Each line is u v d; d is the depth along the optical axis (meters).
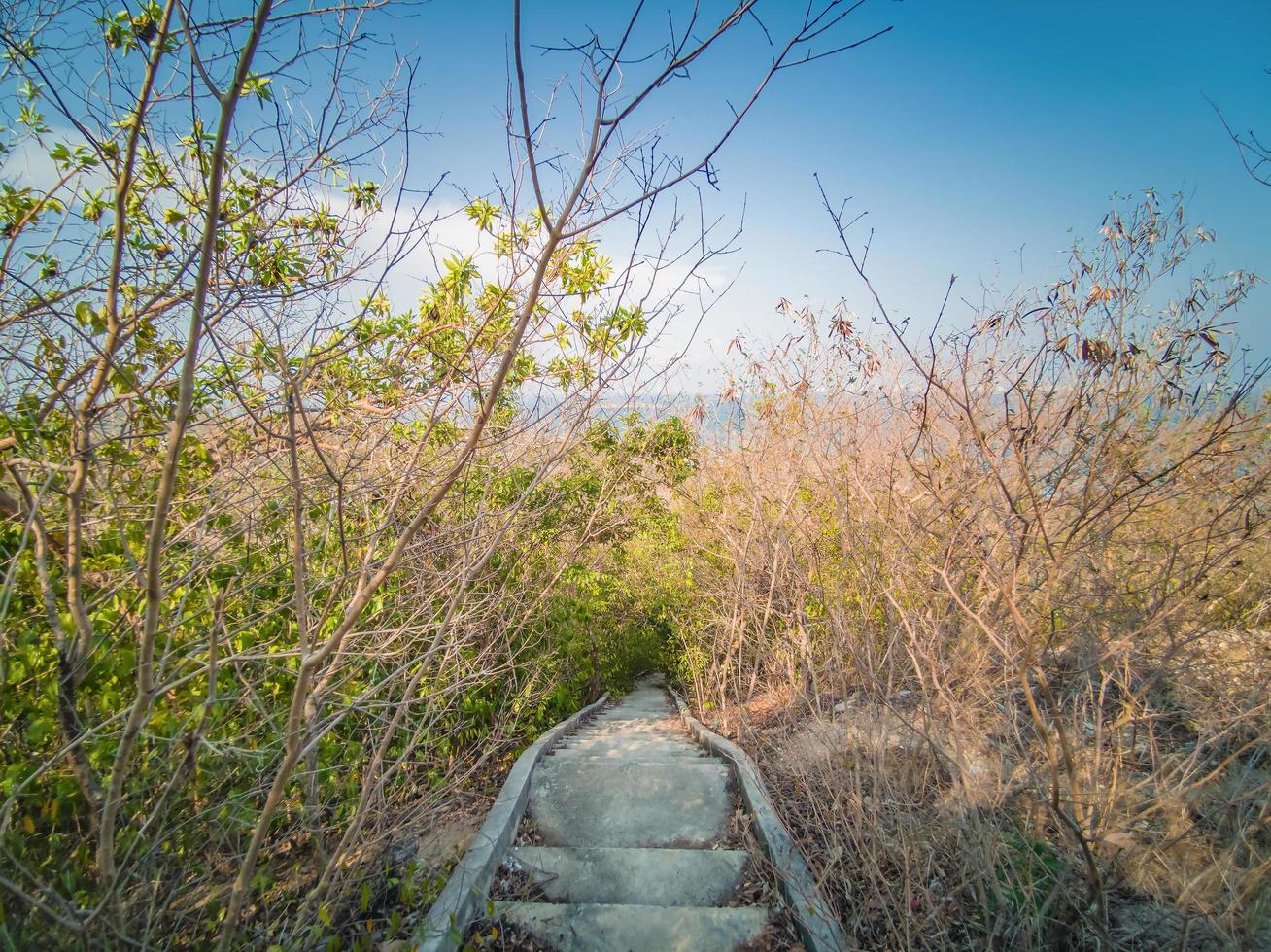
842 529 4.40
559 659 8.61
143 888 3.03
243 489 3.60
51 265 3.46
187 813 3.49
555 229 2.31
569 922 4.11
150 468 3.48
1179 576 3.11
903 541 3.95
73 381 2.98
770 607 7.20
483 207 4.18
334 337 3.60
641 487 8.97
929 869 3.49
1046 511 3.02
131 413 3.17
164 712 3.38
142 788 3.18
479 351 4.16
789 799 5.14
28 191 3.45
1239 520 3.02
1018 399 3.26
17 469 2.84
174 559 3.47
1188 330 3.12
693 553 9.09
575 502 8.32
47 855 3.14
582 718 9.30
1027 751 3.03
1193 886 2.78
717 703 8.25
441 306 4.41
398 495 3.06
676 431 8.70
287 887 4.00
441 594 4.57
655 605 11.65
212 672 2.81
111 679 3.22
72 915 2.58
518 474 7.08
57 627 2.81
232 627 3.65
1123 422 3.16
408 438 4.23
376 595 4.54
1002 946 3.25
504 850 4.92
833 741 4.69
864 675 3.98
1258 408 3.11
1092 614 3.09
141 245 3.59
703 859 4.76
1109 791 3.00
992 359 3.56
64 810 3.20
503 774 6.38
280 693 4.11
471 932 4.05
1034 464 3.17
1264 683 2.94
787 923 4.02
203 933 3.49
